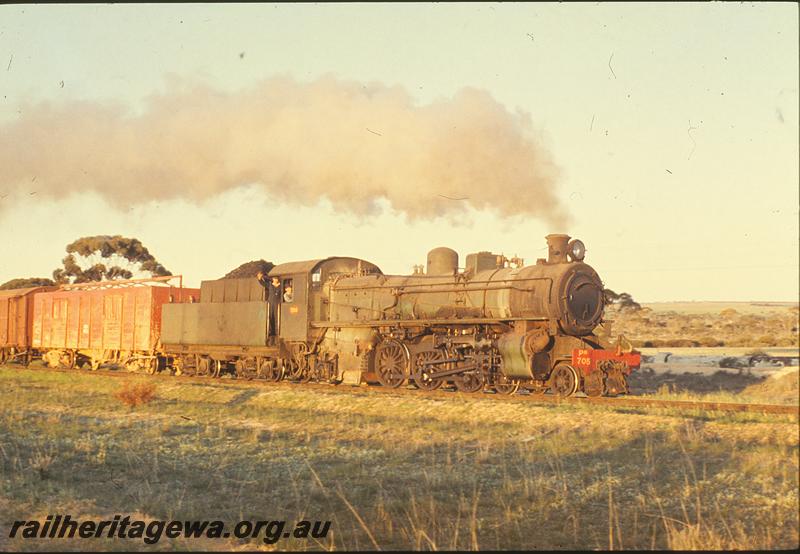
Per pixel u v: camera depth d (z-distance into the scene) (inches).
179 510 385.7
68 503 391.9
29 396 850.8
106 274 2129.7
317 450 534.9
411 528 360.5
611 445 511.8
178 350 1139.9
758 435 507.5
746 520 368.5
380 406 708.0
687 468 453.4
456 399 705.0
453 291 816.9
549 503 397.7
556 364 754.8
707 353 1469.0
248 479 456.1
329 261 960.9
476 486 433.1
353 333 885.8
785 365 1163.3
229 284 1059.3
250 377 1014.4
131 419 682.2
